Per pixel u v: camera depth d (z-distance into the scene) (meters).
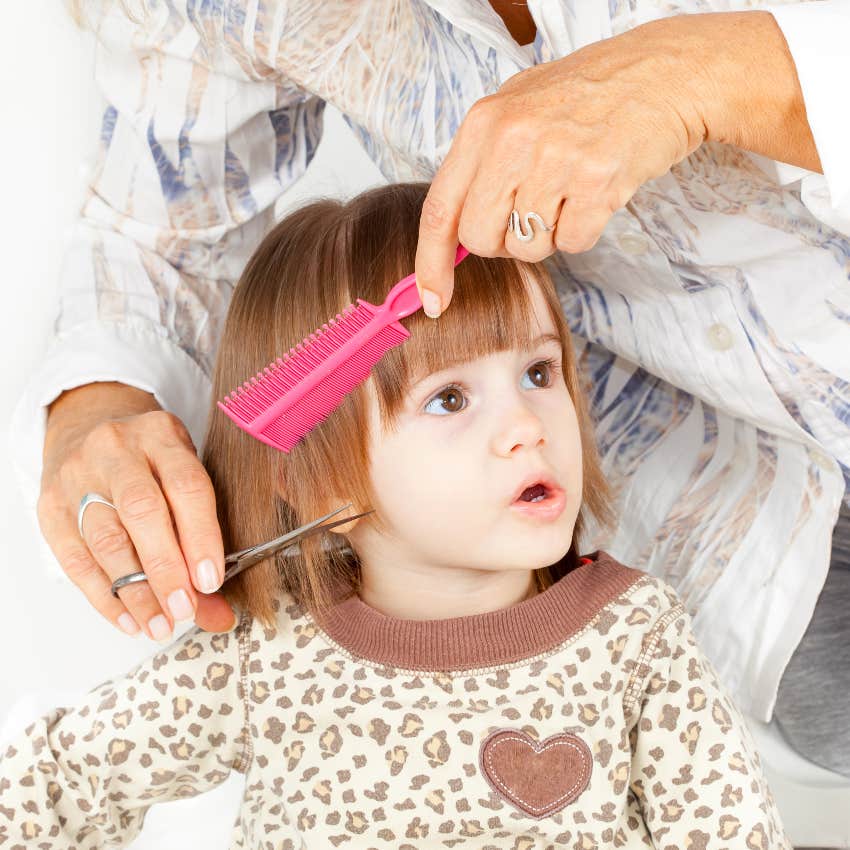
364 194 1.03
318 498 0.95
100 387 1.08
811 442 1.05
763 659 1.14
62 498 0.92
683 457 1.22
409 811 0.89
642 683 0.92
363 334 0.85
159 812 1.25
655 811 0.91
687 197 0.98
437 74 1.04
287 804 0.92
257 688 0.93
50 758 0.92
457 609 0.95
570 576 0.96
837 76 0.77
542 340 0.93
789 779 1.18
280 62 1.14
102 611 0.88
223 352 1.03
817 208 0.85
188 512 0.86
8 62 1.75
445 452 0.89
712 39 0.79
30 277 1.67
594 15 0.95
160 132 1.18
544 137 0.72
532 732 0.89
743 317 1.03
